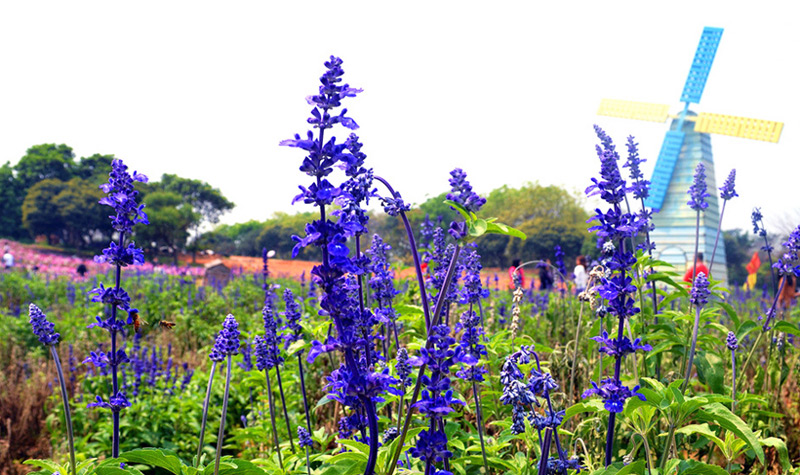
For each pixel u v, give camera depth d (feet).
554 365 18.28
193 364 34.14
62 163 361.92
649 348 9.95
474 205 9.23
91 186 314.76
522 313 29.96
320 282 7.75
